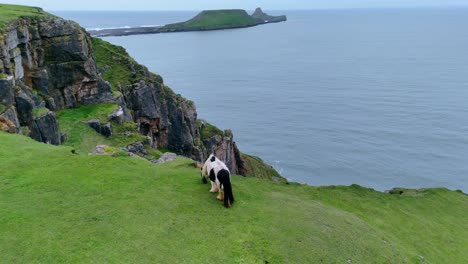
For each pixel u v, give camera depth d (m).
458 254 25.59
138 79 59.00
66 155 23.44
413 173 87.62
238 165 75.00
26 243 14.66
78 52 48.22
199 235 16.73
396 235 25.84
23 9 51.84
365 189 33.53
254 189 25.06
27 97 35.03
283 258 16.39
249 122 125.25
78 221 16.39
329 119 127.25
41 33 45.88
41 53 45.62
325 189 31.33
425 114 131.25
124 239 15.54
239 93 166.88
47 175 20.36
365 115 131.25
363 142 105.75
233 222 18.38
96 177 20.64
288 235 18.17
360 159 94.94
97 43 63.47
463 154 96.94
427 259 23.20
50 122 36.81
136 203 18.30
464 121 122.50
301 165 92.56
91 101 49.91
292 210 21.25
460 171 88.25
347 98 156.25
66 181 19.81
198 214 18.39
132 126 47.72
